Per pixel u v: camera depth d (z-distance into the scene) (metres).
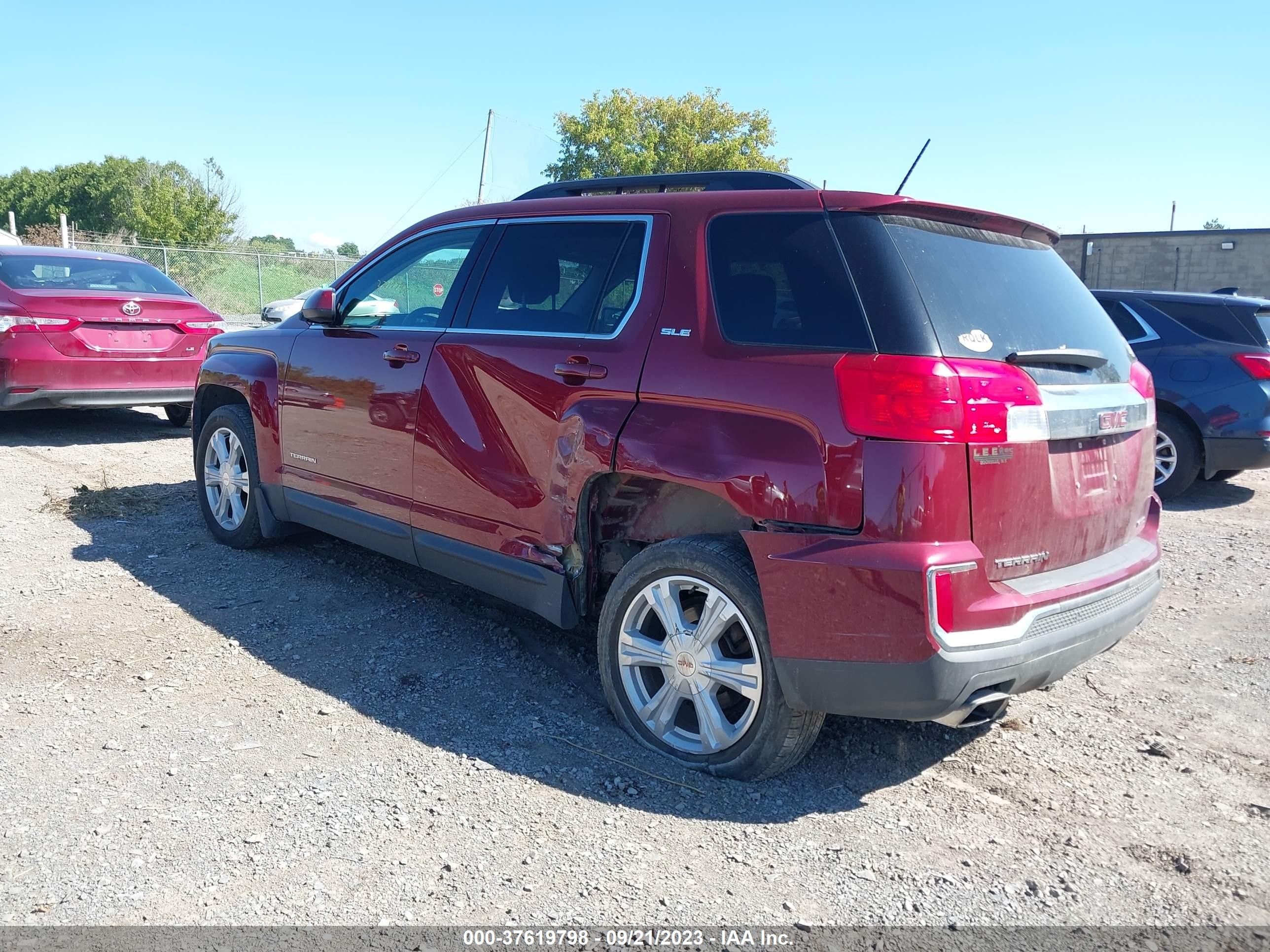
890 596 2.73
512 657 4.21
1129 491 3.46
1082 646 3.08
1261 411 7.41
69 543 5.64
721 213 3.36
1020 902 2.60
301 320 5.16
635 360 3.38
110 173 61.41
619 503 3.67
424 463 4.20
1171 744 3.59
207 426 5.65
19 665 3.93
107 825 2.82
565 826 2.90
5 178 67.44
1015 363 2.96
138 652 4.11
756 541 2.96
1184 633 4.78
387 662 4.10
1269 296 34.75
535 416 3.68
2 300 8.24
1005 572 2.91
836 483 2.82
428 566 4.28
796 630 2.89
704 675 3.21
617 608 3.43
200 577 5.11
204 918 2.42
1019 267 3.33
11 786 3.02
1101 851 2.87
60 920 2.40
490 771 3.21
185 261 31.58
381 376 4.40
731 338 3.18
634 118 39.84
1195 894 2.66
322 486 4.83
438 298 4.34
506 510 3.84
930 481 2.72
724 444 3.07
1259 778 3.34
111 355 8.52
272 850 2.72
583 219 3.84
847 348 2.89
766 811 3.04
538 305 3.88
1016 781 3.29
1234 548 6.38
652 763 3.30
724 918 2.49
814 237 3.09
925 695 2.76
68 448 8.52
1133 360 3.65
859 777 3.29
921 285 2.90
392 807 2.97
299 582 5.07
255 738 3.39
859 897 2.60
